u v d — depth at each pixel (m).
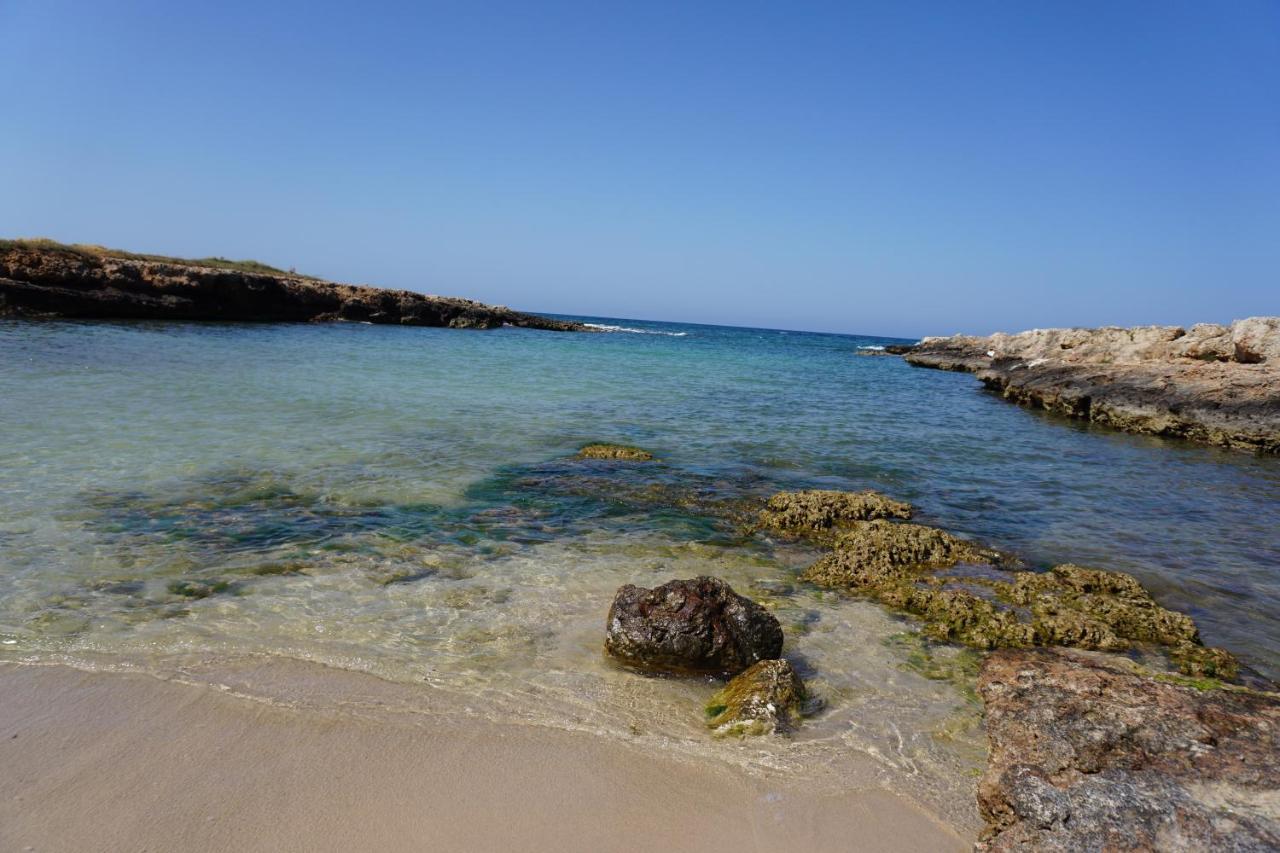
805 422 19.16
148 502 9.05
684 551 8.77
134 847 3.58
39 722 4.62
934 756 4.85
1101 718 3.92
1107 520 11.19
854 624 7.05
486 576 7.59
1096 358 30.45
